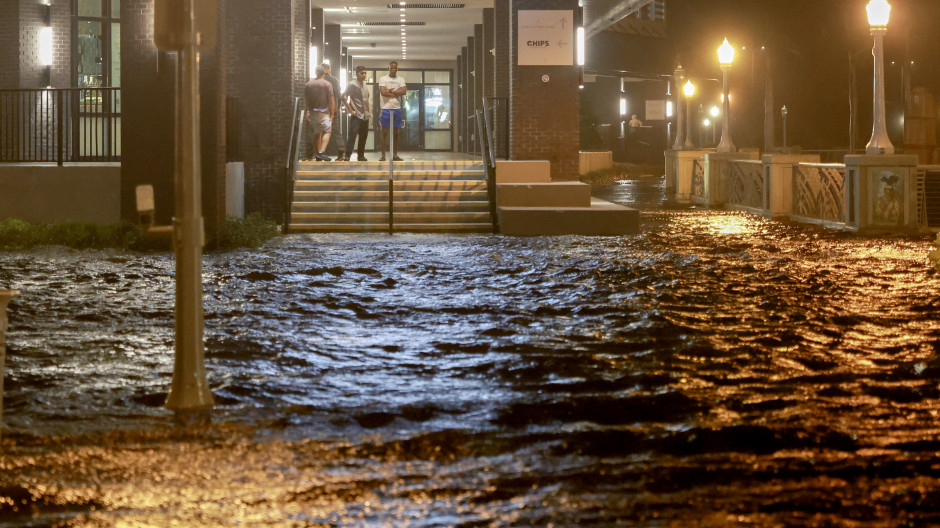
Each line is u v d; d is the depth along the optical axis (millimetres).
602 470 5059
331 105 22500
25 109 21562
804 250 16016
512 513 4395
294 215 20328
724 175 27594
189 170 6332
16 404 6395
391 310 10289
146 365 7633
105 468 5082
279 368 7582
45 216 18297
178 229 6352
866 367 7570
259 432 5809
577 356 7922
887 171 18844
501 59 25922
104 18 22484
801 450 5449
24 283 11805
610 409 6320
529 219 19219
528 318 9781
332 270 13289
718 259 14781
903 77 51344
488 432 5816
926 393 6738
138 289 11602
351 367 7625
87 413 6199
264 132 21719
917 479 4922
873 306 10469
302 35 23766
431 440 5625
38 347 8227
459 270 13570
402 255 15445
